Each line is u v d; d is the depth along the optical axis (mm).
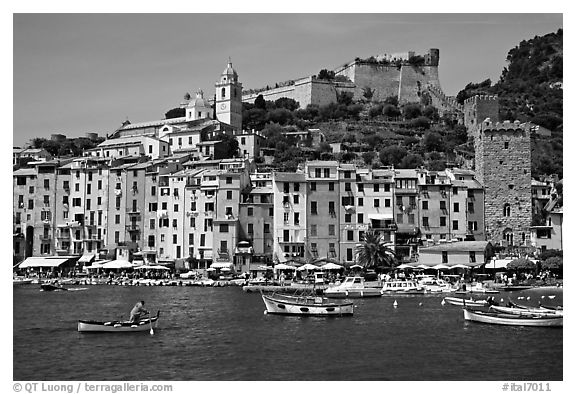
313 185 167750
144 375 62656
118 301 122000
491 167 171375
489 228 169625
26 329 87625
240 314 102875
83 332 84375
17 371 64250
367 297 129625
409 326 90750
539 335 82688
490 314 91938
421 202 167125
